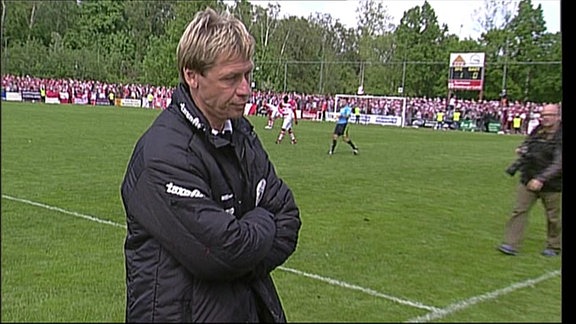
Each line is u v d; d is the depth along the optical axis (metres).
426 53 32.34
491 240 5.53
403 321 3.56
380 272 4.50
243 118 1.69
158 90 32.75
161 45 33.97
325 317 3.56
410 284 4.23
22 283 3.99
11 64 35.03
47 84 36.09
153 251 1.50
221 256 1.45
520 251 5.04
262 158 1.71
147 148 1.50
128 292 1.58
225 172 1.54
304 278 4.30
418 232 5.91
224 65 1.47
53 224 5.77
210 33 1.47
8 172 9.13
